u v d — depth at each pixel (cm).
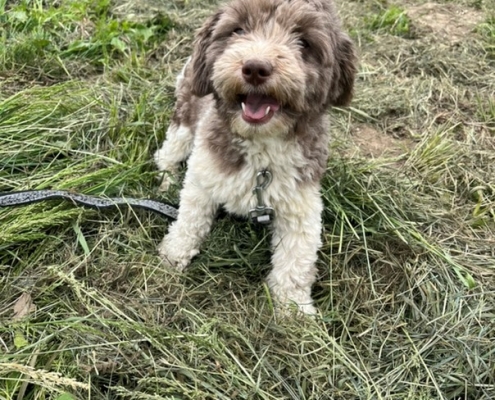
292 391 46
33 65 80
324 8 52
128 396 45
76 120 69
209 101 60
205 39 54
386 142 77
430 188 69
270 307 53
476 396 49
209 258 58
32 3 93
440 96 84
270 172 53
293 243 56
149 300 52
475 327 53
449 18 106
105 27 87
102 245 57
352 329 53
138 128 70
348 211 63
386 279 58
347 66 54
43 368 45
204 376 46
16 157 64
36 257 55
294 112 50
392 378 49
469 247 62
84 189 62
